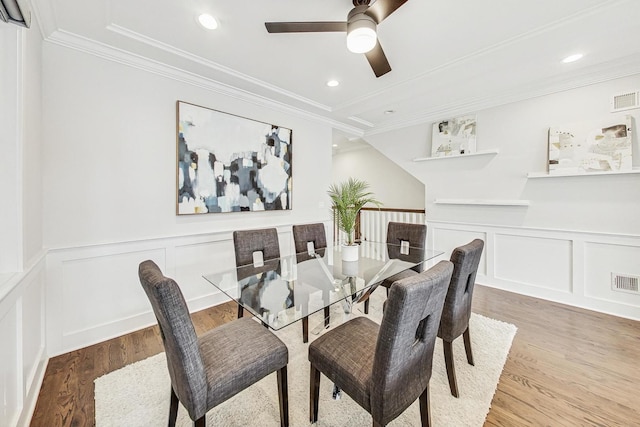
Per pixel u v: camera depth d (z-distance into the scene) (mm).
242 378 1205
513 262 3254
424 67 2525
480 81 2838
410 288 951
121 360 1925
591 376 1756
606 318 2562
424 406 1271
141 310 2371
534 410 1482
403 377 1089
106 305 2195
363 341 1371
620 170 2504
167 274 2533
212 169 2779
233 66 2492
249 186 3102
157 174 2441
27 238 1510
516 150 3174
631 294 2541
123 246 2264
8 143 1364
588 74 2635
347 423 1408
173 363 1144
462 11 1775
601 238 2676
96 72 2104
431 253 2703
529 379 1729
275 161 3365
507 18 1845
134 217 2324
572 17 1819
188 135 2600
